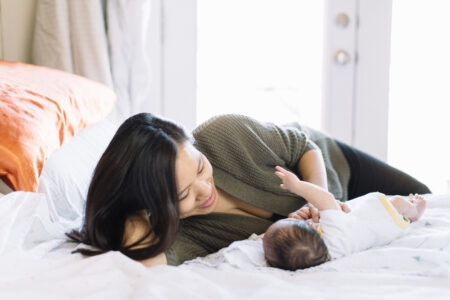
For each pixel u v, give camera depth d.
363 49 2.29
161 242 0.93
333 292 0.78
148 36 2.14
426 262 0.92
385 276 0.83
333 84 2.32
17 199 0.94
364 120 2.35
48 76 1.40
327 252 0.98
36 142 1.04
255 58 2.30
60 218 1.12
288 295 0.73
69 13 1.86
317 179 1.27
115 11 1.91
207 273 0.84
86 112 1.38
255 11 2.26
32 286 0.72
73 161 1.24
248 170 1.17
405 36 2.29
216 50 2.28
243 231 1.15
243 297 0.75
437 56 2.31
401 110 2.37
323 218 1.04
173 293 0.71
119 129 0.94
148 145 0.90
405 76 2.33
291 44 2.30
